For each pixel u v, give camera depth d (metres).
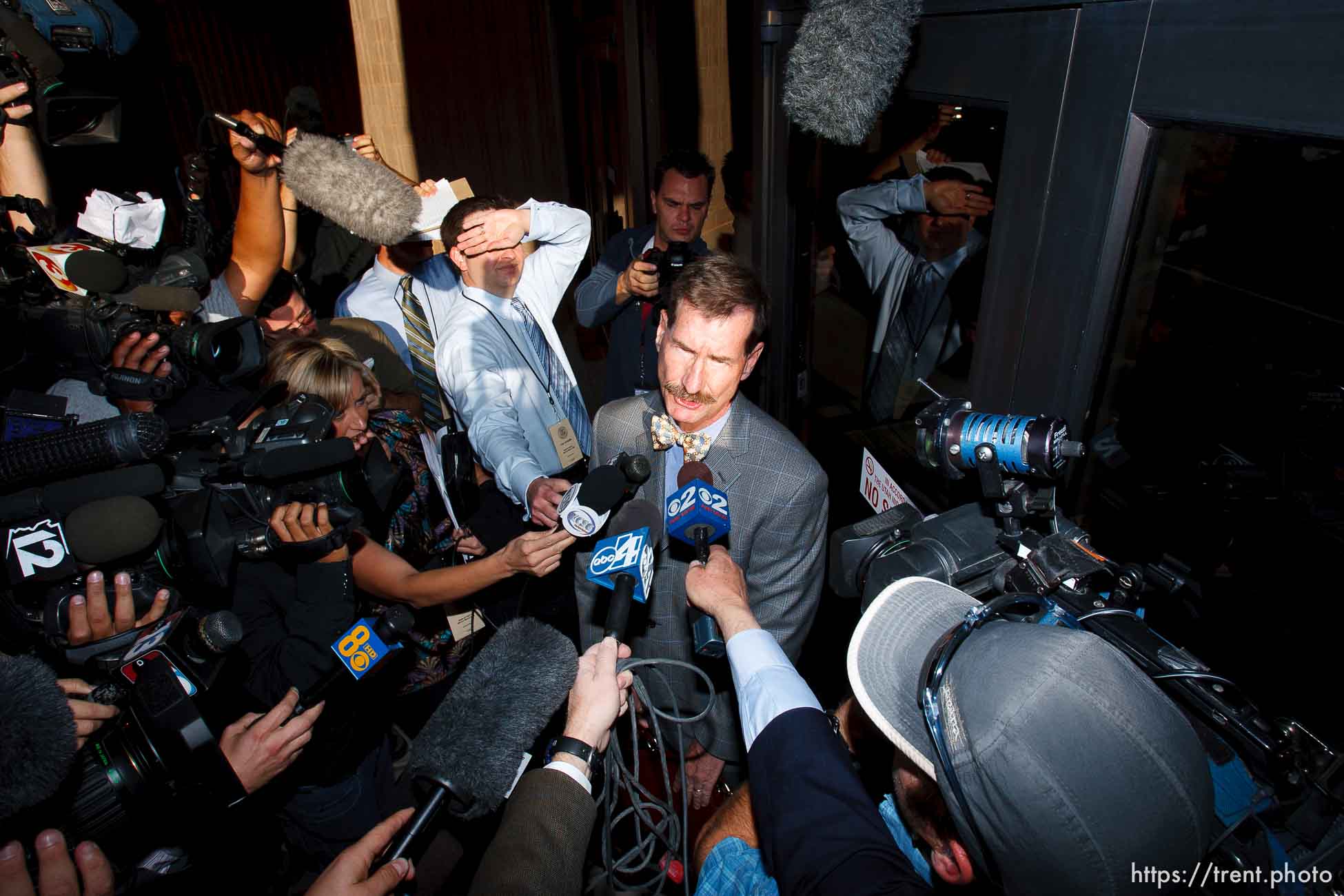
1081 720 0.77
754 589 1.83
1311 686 1.22
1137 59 1.17
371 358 2.94
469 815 1.22
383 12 5.32
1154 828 0.75
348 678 1.66
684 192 2.74
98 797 1.25
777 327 2.64
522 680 1.25
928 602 1.07
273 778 1.53
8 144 2.69
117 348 1.86
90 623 1.44
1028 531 1.33
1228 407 1.28
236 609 1.72
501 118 5.80
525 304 2.86
